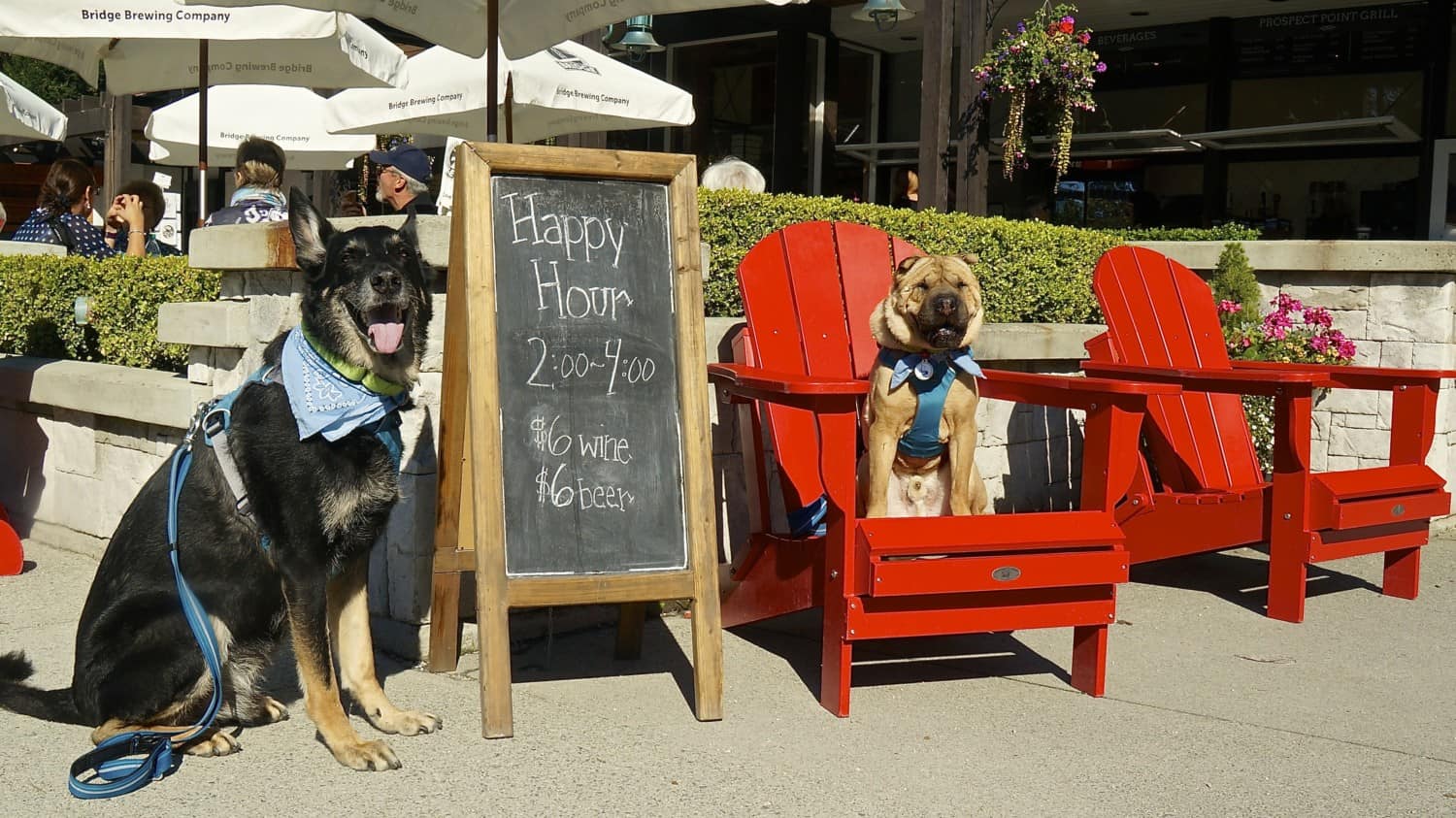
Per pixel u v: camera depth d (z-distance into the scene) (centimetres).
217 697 297
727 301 520
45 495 583
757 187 591
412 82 748
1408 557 509
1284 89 1103
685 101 803
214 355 472
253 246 425
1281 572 471
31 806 272
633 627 399
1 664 318
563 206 341
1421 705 367
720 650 341
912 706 359
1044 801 287
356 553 311
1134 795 292
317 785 287
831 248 476
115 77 754
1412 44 1034
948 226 599
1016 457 587
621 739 322
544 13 562
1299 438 466
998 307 624
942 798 288
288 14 575
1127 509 514
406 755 307
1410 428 520
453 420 357
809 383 337
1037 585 354
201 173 737
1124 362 537
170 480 306
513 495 325
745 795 286
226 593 304
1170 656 420
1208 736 337
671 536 339
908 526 346
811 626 457
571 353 335
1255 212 1145
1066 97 780
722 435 468
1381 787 300
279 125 914
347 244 303
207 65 722
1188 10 1095
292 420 296
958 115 789
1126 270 571
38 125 763
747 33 1147
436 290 391
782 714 349
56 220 770
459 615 401
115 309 588
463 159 327
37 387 564
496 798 281
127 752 298
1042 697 371
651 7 512
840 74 1274
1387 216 1069
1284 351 658
